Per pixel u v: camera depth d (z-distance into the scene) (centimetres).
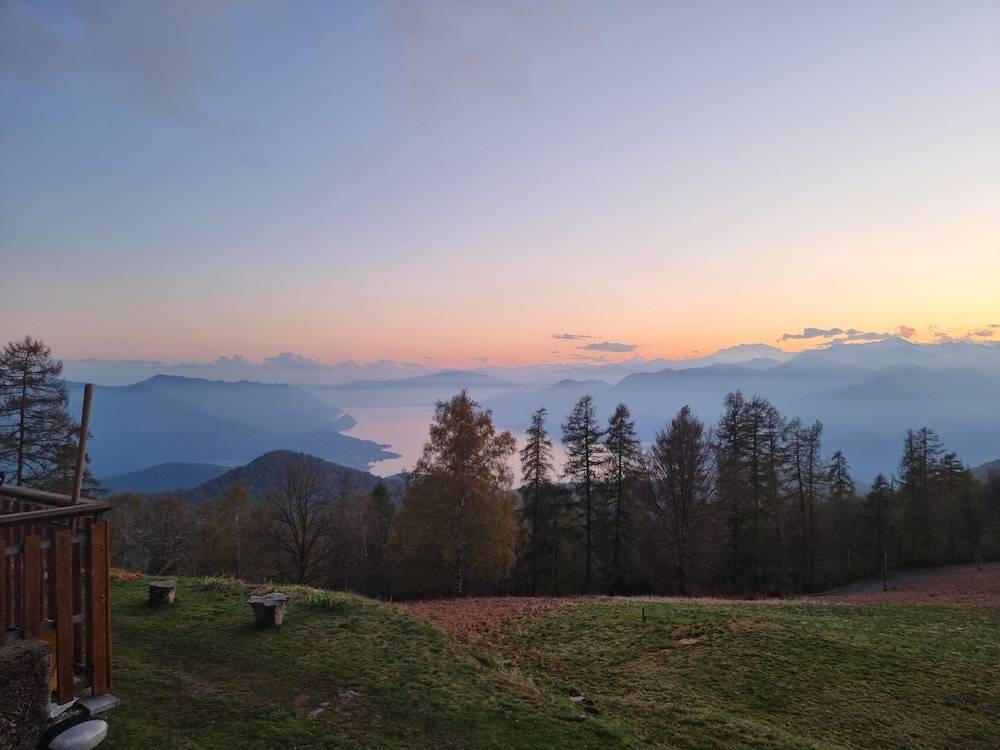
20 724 509
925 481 4919
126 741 589
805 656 1293
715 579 3550
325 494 3909
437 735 681
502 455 2758
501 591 3675
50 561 583
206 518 4338
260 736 632
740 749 831
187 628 1006
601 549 3516
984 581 3647
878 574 4672
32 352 2319
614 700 1023
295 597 1281
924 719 1012
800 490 4103
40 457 2283
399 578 3253
